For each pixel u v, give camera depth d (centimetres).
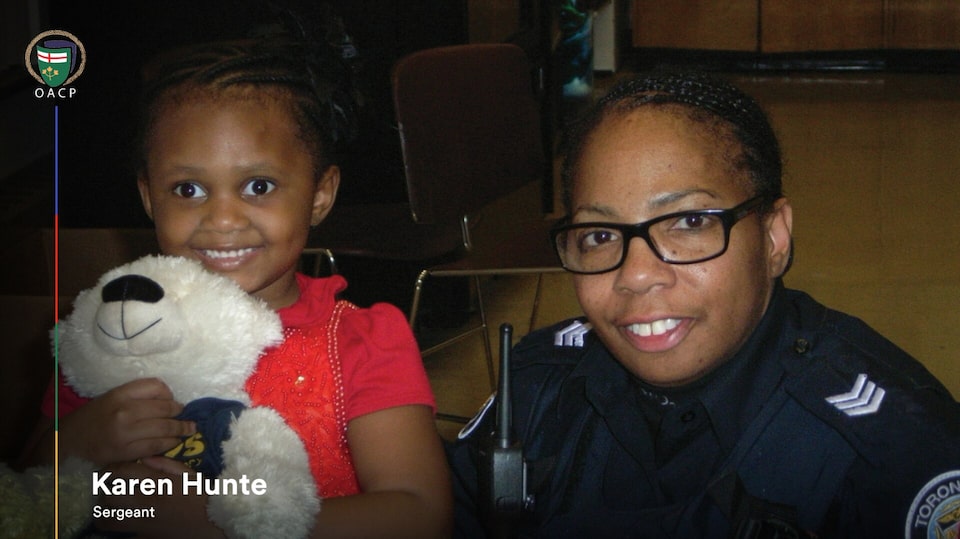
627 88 118
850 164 616
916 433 106
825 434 109
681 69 122
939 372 338
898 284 424
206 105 125
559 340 138
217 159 124
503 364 112
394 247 283
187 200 126
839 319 120
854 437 107
